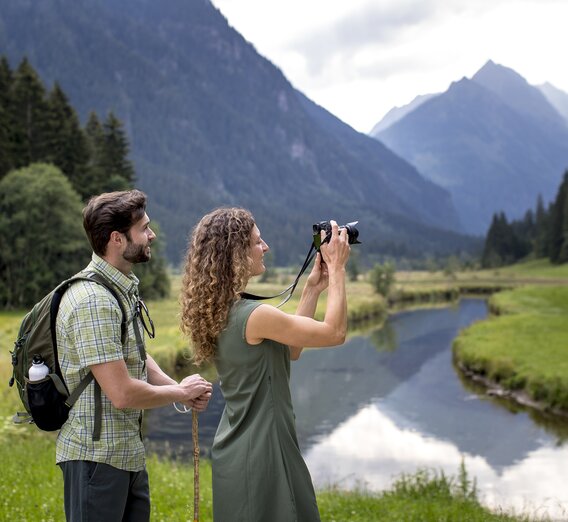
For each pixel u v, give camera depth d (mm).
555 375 26828
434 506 8078
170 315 48125
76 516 3027
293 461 3068
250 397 3045
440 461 18953
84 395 3039
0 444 10414
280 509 2979
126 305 3154
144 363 3244
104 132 82750
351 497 8969
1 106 67688
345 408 26875
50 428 3053
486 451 19906
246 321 2996
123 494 3104
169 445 18828
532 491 15500
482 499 14281
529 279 143250
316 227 3195
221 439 3117
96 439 3031
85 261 63469
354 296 80000
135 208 3131
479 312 75188
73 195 62469
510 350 34469
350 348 44625
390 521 7145
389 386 31375
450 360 38875
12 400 16672
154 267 67688
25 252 59938
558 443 20578
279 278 126625
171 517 5793
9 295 58938
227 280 3055
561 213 179750
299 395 29625
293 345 3014
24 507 5727
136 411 3188
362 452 20266
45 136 72562
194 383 3281
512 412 25250
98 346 2955
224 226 3092
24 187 59969
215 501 3107
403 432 22750
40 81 74750
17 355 3055
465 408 26250
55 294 3057
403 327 58406
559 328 45656
